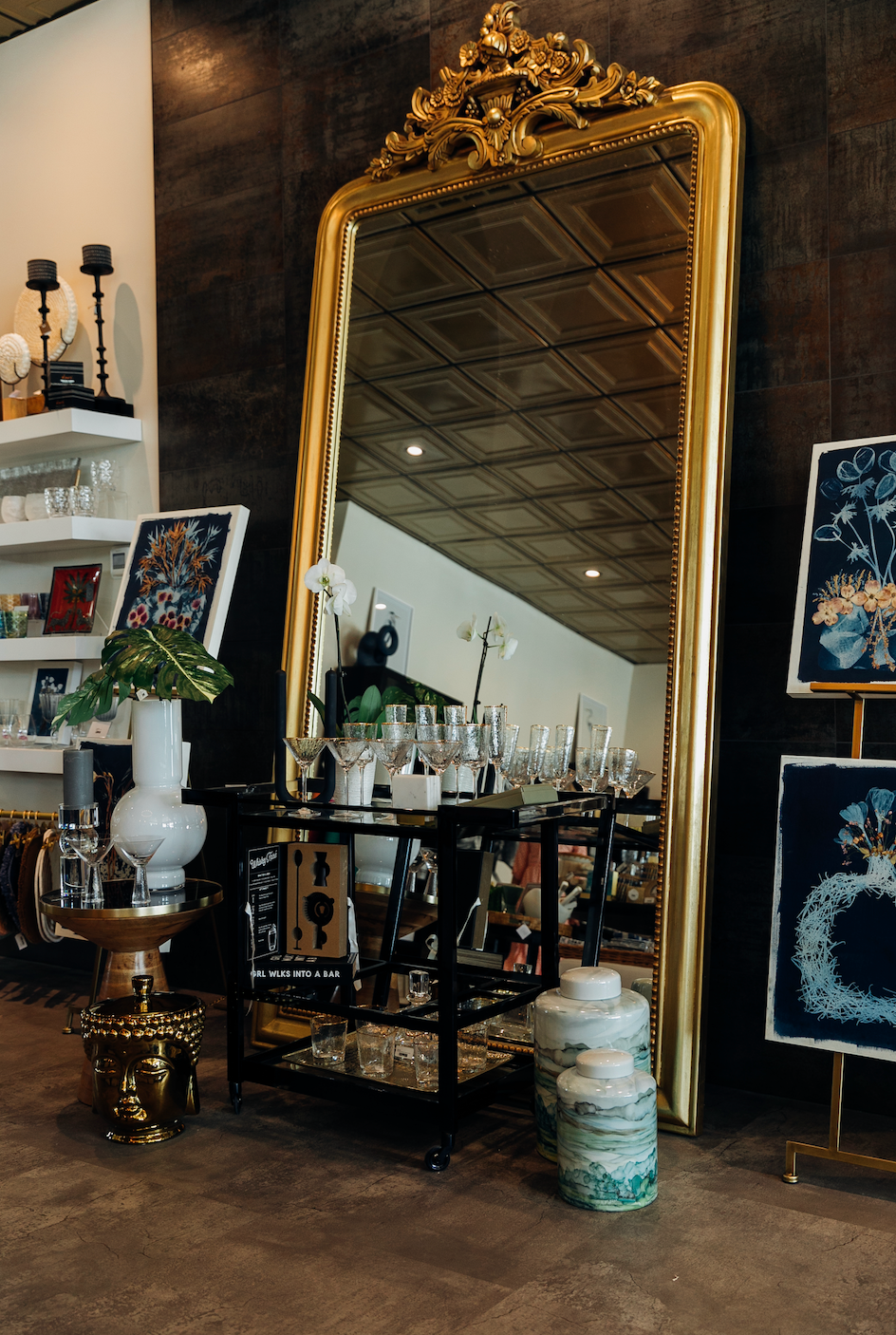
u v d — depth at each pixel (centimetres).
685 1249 211
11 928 399
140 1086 262
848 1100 286
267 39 402
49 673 460
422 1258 207
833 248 291
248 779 405
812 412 294
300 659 363
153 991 298
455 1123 249
